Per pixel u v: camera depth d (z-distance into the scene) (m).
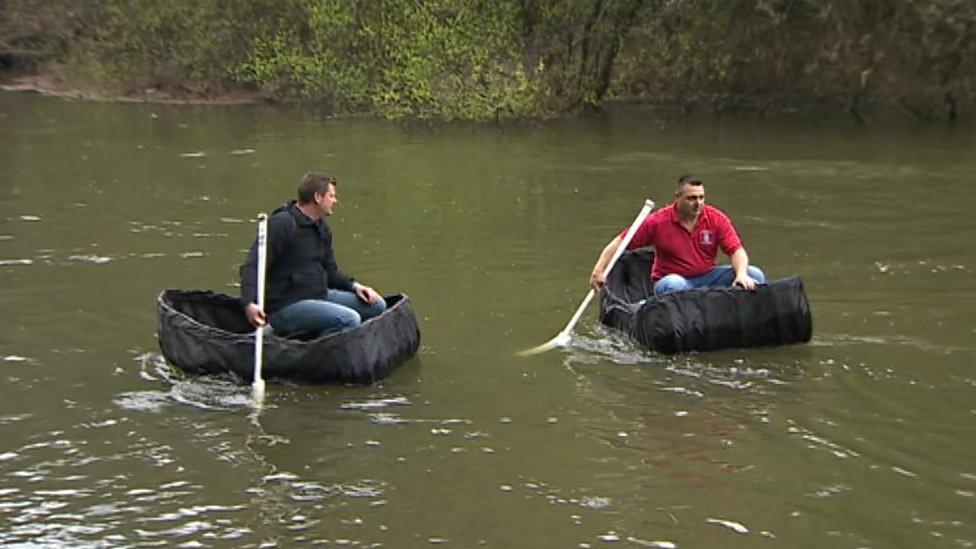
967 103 23.45
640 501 5.47
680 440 6.22
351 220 12.44
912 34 23.44
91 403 6.80
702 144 19.52
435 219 12.51
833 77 24.33
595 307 8.88
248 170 16.28
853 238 11.52
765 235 11.70
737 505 5.43
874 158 17.59
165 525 5.25
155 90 29.98
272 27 28.36
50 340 8.01
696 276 8.19
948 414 6.58
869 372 7.29
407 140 19.97
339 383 7.08
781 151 18.55
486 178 15.56
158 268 10.09
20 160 17.28
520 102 22.84
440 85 23.27
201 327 7.16
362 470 5.86
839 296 9.20
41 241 11.23
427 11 23.75
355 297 7.64
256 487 5.65
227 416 6.60
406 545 5.04
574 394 6.94
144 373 7.34
